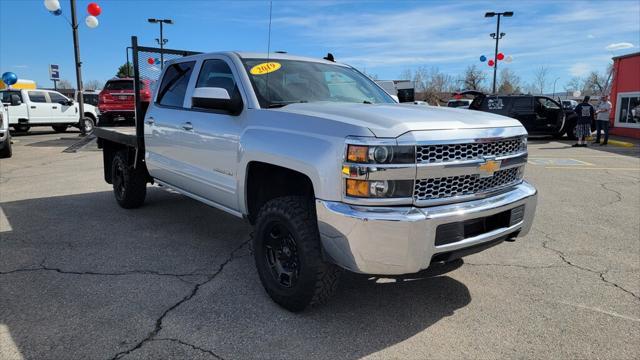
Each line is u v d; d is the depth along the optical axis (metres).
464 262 4.45
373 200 2.78
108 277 3.99
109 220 5.80
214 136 4.06
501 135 3.20
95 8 17.72
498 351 2.91
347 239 2.82
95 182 8.45
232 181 3.88
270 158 3.31
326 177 2.89
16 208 6.40
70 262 4.34
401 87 34.75
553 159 12.21
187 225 5.61
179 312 3.36
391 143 2.77
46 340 2.96
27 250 4.66
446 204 2.99
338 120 2.99
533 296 3.71
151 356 2.80
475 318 3.34
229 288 3.79
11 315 3.29
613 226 5.70
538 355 2.88
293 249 3.29
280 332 3.10
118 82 15.36
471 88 61.22
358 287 3.85
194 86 4.60
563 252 4.74
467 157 3.03
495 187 3.30
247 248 4.80
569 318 3.35
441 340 3.04
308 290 3.17
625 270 4.26
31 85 32.28
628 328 3.21
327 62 4.72
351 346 2.95
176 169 4.80
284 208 3.24
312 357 2.83
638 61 18.56
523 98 17.94
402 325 3.22
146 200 6.87
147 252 4.64
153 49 5.81
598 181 8.82
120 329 3.11
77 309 3.39
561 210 6.50
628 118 19.22
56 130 22.14
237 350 2.88
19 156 12.37
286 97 3.89
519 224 3.40
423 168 2.84
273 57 4.32
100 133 6.71
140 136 5.64
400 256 2.77
